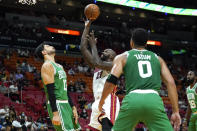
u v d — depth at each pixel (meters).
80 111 16.66
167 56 31.28
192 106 7.41
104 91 3.52
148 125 3.45
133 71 3.54
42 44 4.98
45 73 4.56
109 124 4.81
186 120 7.68
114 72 3.52
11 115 12.72
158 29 32.44
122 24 29.81
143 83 3.48
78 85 20.14
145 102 3.36
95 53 4.79
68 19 28.08
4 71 18.41
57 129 4.77
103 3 24.45
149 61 3.61
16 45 23.88
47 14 27.81
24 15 27.36
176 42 31.81
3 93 15.83
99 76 5.04
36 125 13.12
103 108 4.82
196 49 32.44
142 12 27.27
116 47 28.67
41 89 18.30
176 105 3.49
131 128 3.47
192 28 33.19
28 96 16.50
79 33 27.59
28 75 19.89
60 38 26.53
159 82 3.57
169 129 3.37
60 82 4.75
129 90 3.53
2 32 23.69
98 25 29.39
